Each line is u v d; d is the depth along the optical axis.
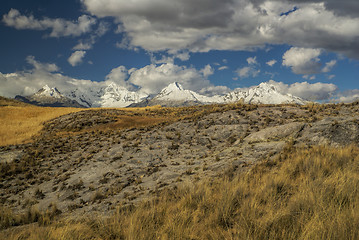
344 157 8.05
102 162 17.30
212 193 7.19
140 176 13.38
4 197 14.41
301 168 7.90
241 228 4.48
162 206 6.49
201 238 4.66
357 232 3.65
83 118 37.47
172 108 48.03
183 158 15.41
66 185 14.46
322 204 4.77
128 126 31.84
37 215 8.80
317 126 12.52
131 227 4.85
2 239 5.63
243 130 17.61
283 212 4.72
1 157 21.55
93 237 5.26
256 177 7.95
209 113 23.77
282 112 19.77
